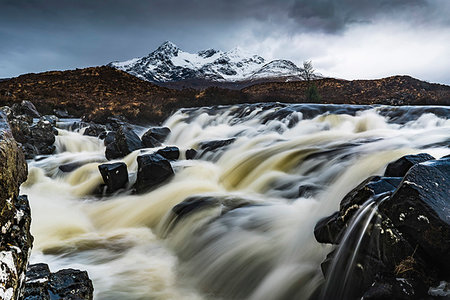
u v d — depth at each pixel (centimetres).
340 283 375
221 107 2353
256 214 648
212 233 610
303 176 830
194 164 1114
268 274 499
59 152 1552
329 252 439
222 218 649
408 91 4294
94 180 1043
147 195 885
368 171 695
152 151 1300
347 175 718
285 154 1005
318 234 447
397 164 493
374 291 307
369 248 348
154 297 475
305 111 1805
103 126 2073
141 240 672
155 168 922
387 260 329
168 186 918
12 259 226
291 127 1669
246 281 509
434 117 1455
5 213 240
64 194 1007
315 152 952
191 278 532
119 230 733
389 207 340
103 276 523
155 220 752
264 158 1030
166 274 539
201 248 595
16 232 248
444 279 299
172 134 1864
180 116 2445
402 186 332
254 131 1728
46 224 743
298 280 462
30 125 1538
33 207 862
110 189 965
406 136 1018
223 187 946
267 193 806
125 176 991
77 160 1302
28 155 1365
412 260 309
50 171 1207
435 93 4084
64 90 3941
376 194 381
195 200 754
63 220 775
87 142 1689
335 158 848
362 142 1026
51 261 573
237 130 1833
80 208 873
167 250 629
